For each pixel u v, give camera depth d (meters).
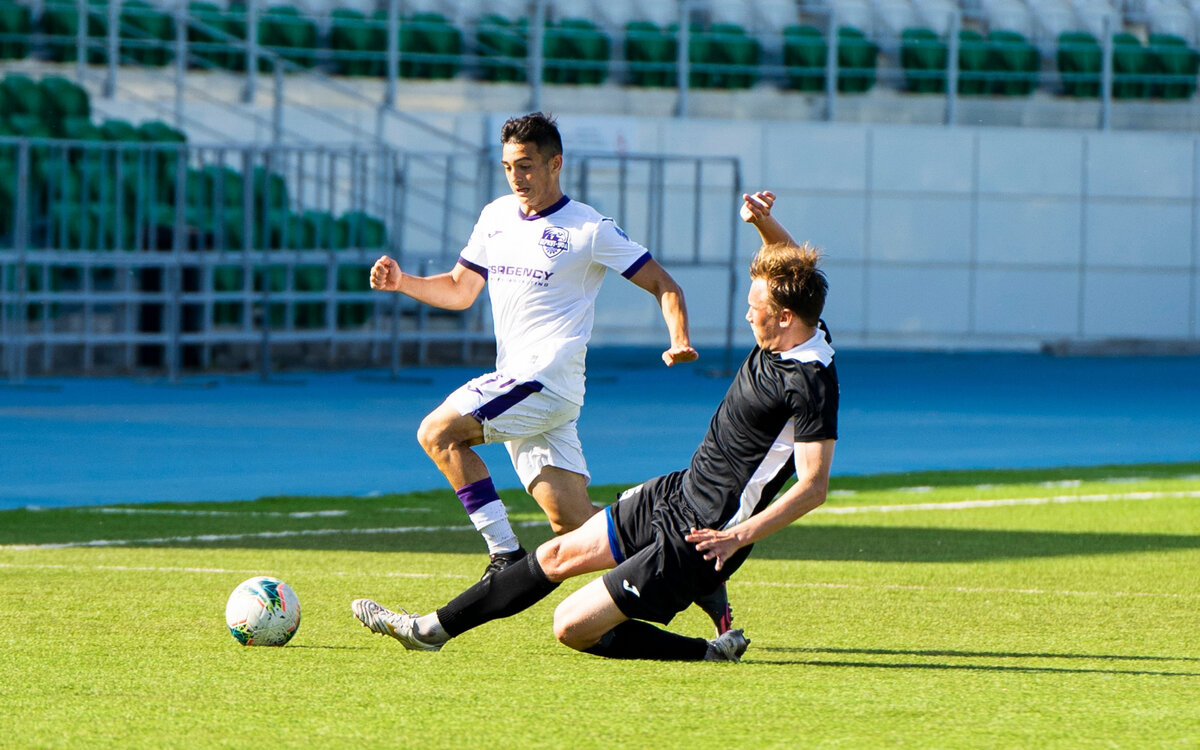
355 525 28.06
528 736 12.24
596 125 86.50
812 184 90.50
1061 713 13.30
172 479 35.00
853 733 12.45
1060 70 95.81
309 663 15.41
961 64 94.38
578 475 19.20
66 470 36.03
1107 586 21.80
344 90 73.81
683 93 88.62
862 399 61.19
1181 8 100.06
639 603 15.42
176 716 12.83
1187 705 13.70
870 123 92.88
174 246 62.81
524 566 16.08
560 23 90.62
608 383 67.50
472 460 18.41
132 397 55.47
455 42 87.25
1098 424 52.12
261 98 83.31
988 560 24.33
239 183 69.31
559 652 16.38
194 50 83.00
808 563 23.94
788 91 92.62
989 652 16.70
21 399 53.78
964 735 12.41
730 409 15.42
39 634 16.83
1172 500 33.00
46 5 79.62
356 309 72.38
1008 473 38.44
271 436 44.06
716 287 90.06
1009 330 93.31
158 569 22.23
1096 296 93.81
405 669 15.16
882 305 92.06
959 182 92.12
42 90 69.38
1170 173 93.75
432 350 76.06
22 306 58.75
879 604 20.14
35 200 65.44
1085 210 93.31
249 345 70.19
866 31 95.50
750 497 15.20
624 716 13.03
